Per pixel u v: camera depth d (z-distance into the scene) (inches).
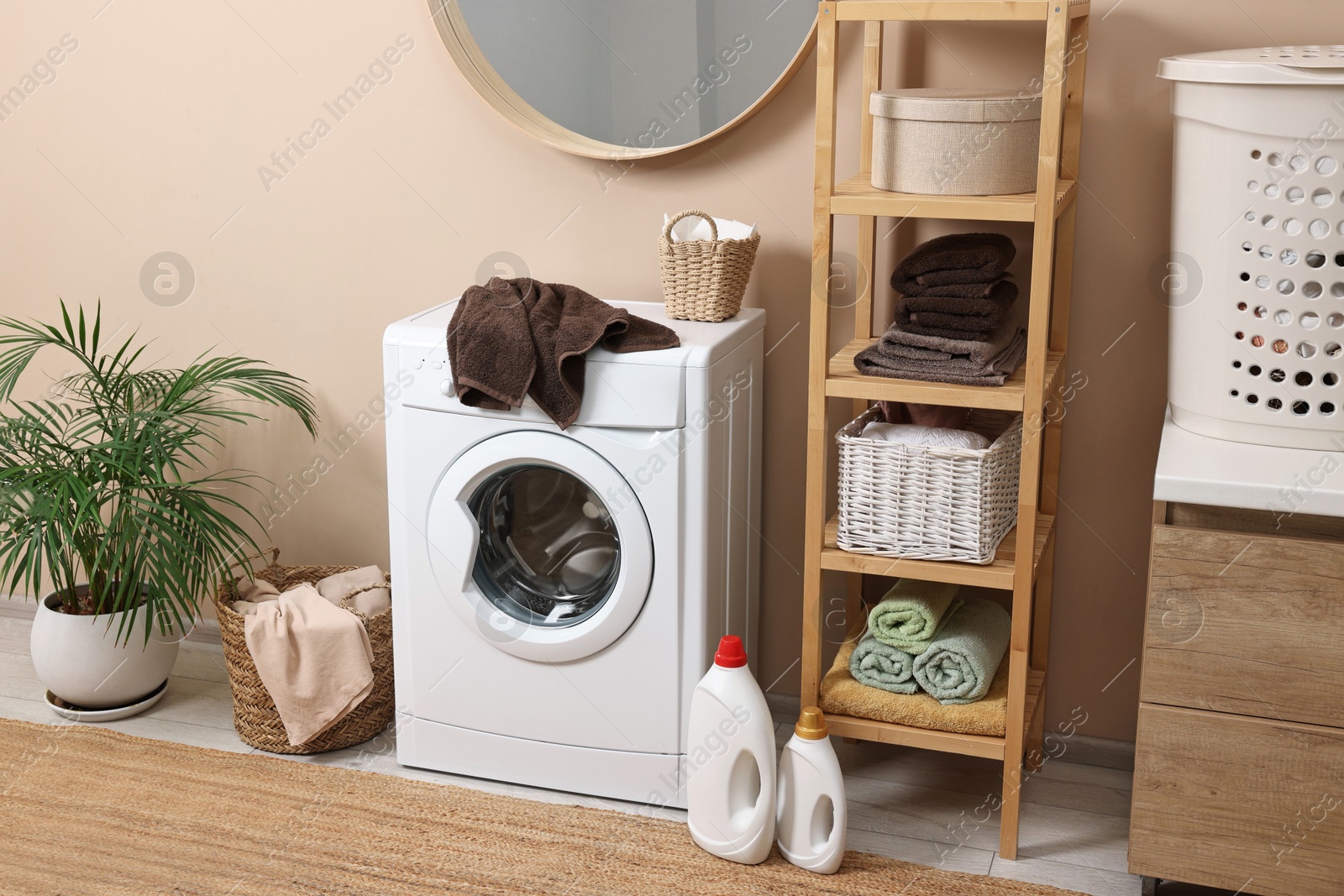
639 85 81.2
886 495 68.3
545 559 76.8
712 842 70.9
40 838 71.9
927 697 71.1
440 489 74.6
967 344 65.1
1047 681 82.6
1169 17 70.2
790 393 83.1
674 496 70.7
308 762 81.4
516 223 86.8
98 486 89.0
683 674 73.7
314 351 94.0
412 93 86.5
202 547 83.6
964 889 67.9
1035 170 64.8
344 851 71.2
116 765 80.4
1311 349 60.8
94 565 85.4
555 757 77.5
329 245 91.4
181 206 93.8
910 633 70.7
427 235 89.0
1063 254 73.6
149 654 86.9
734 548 78.4
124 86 92.4
